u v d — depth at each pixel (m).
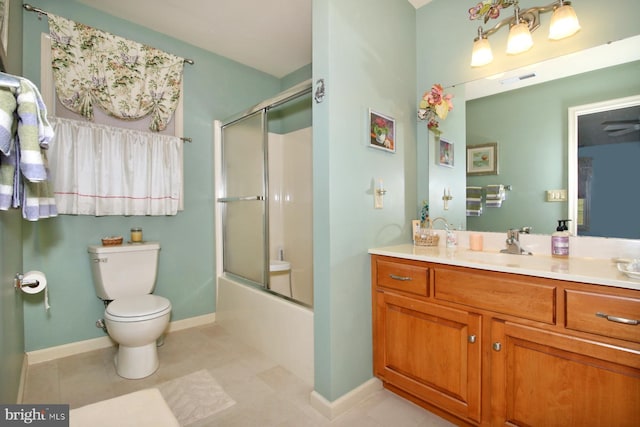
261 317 2.19
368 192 1.74
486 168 1.82
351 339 1.63
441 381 1.46
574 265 1.30
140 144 2.29
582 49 1.51
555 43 1.59
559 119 1.58
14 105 0.77
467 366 1.36
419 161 2.13
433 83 2.06
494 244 1.77
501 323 1.26
